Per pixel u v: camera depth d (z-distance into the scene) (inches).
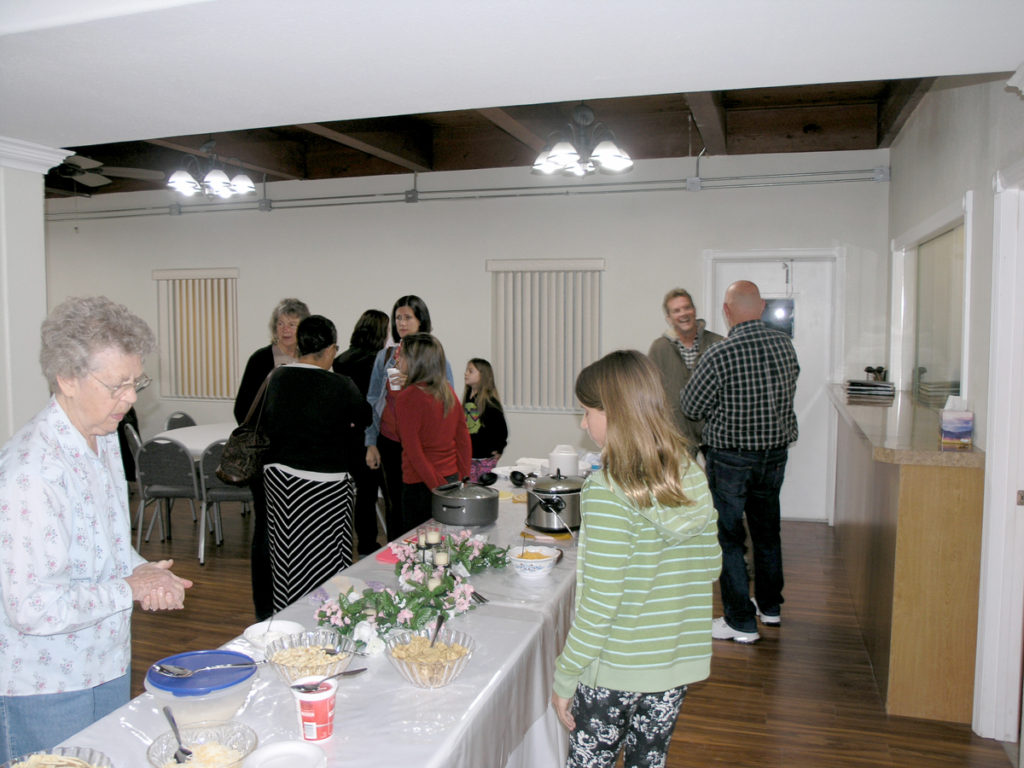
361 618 64.5
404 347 113.4
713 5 65.2
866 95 196.5
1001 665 103.4
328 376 107.7
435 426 113.9
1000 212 101.2
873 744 102.6
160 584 56.3
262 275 263.4
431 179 242.7
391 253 249.1
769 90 192.5
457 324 244.4
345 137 194.9
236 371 270.2
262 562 123.8
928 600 107.9
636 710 61.3
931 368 158.7
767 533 138.9
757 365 126.5
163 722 52.3
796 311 219.1
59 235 288.0
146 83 83.9
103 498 57.6
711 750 101.0
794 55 78.4
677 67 81.7
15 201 107.6
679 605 58.6
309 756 46.0
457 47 74.6
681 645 59.1
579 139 149.6
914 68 83.0
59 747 45.4
